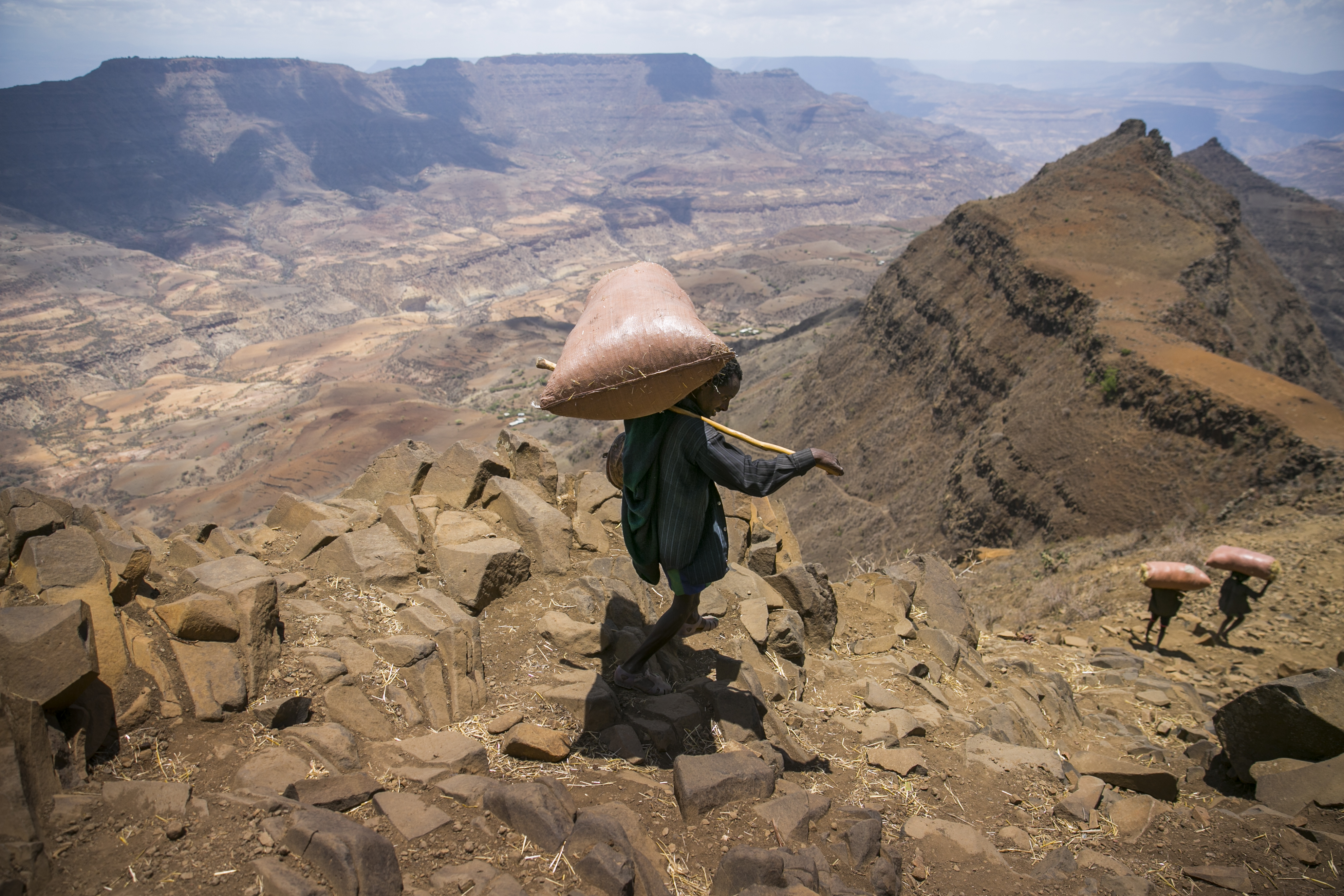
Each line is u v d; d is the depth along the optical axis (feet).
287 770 10.73
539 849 9.99
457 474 20.88
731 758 12.23
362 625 14.94
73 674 10.05
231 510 504.02
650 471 13.44
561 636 16.05
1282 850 12.94
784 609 20.31
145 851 8.80
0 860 7.89
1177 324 118.62
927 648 22.47
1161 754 18.97
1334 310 474.49
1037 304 138.82
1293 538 47.70
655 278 13.38
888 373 187.42
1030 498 100.94
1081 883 11.70
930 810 13.69
